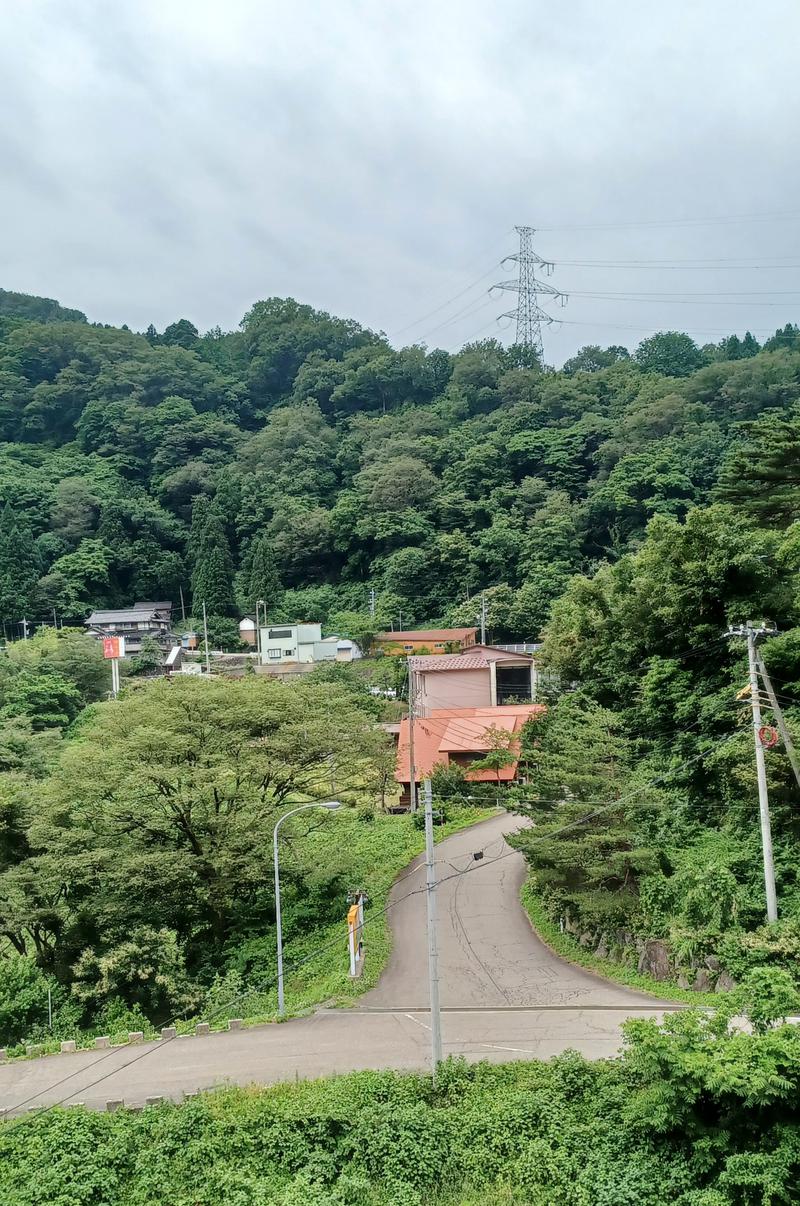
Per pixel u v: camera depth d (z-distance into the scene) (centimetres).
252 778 3100
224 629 8694
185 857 2792
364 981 2339
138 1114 1686
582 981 2256
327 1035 2012
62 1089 1828
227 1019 2316
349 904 2959
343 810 3778
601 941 2467
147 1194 1512
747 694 2231
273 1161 1546
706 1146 1387
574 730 2731
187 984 2556
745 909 1995
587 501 8419
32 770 4078
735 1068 1353
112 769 2886
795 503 2852
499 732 4184
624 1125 1504
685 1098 1396
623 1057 1611
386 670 6362
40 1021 2517
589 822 2466
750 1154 1347
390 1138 1536
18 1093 1820
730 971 1716
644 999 2084
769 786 2072
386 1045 1916
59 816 2939
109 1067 1928
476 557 8288
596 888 2525
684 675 2634
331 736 3200
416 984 2317
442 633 7238
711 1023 1487
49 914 2775
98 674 6869
